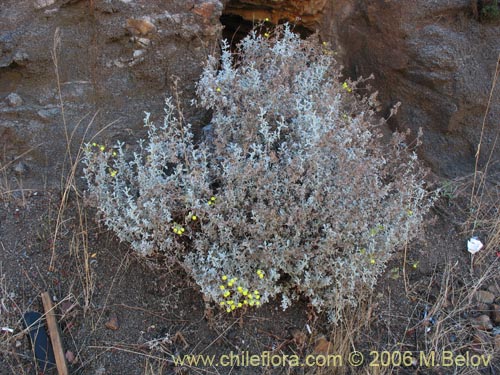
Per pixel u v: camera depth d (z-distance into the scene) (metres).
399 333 1.23
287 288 1.18
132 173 1.22
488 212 1.49
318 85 1.39
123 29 1.36
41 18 1.36
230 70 1.32
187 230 1.21
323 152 1.22
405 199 1.27
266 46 1.46
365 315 1.22
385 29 1.62
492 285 1.35
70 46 1.38
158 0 1.38
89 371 1.09
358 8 1.67
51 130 1.34
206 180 1.22
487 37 1.58
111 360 1.10
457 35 1.58
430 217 1.47
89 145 1.23
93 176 1.31
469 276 1.36
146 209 1.15
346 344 1.15
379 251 1.18
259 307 1.20
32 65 1.35
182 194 1.20
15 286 1.15
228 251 1.17
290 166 1.16
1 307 1.11
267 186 1.14
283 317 1.20
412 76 1.60
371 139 1.37
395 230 1.21
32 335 1.10
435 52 1.55
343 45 1.70
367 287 1.22
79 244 1.21
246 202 1.16
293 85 1.37
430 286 1.32
